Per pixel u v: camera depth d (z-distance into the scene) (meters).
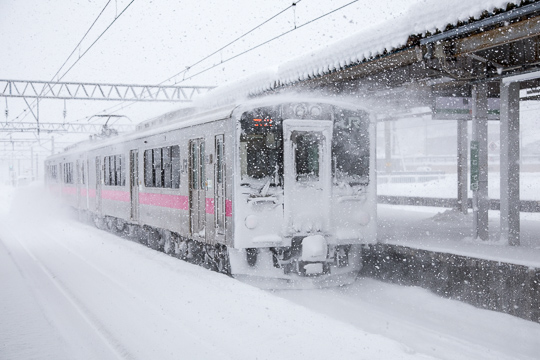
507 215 8.28
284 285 8.18
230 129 7.97
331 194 8.34
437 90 10.63
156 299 6.99
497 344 5.83
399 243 8.67
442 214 13.03
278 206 8.03
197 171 9.43
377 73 9.30
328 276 8.39
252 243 7.89
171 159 10.72
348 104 8.48
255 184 7.95
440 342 5.88
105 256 11.16
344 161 8.47
